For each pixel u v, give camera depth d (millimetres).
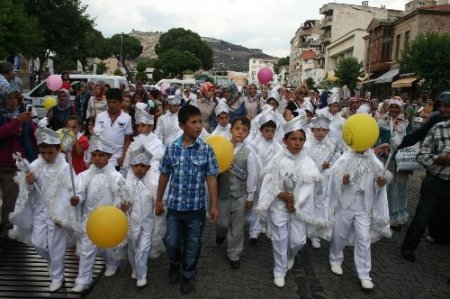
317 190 4738
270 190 4668
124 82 17141
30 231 4629
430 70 24219
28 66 32719
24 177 4430
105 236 3861
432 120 5488
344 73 40719
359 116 4637
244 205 4996
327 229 4801
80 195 4414
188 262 4344
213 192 4332
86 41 36562
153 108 12930
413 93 29750
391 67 38344
